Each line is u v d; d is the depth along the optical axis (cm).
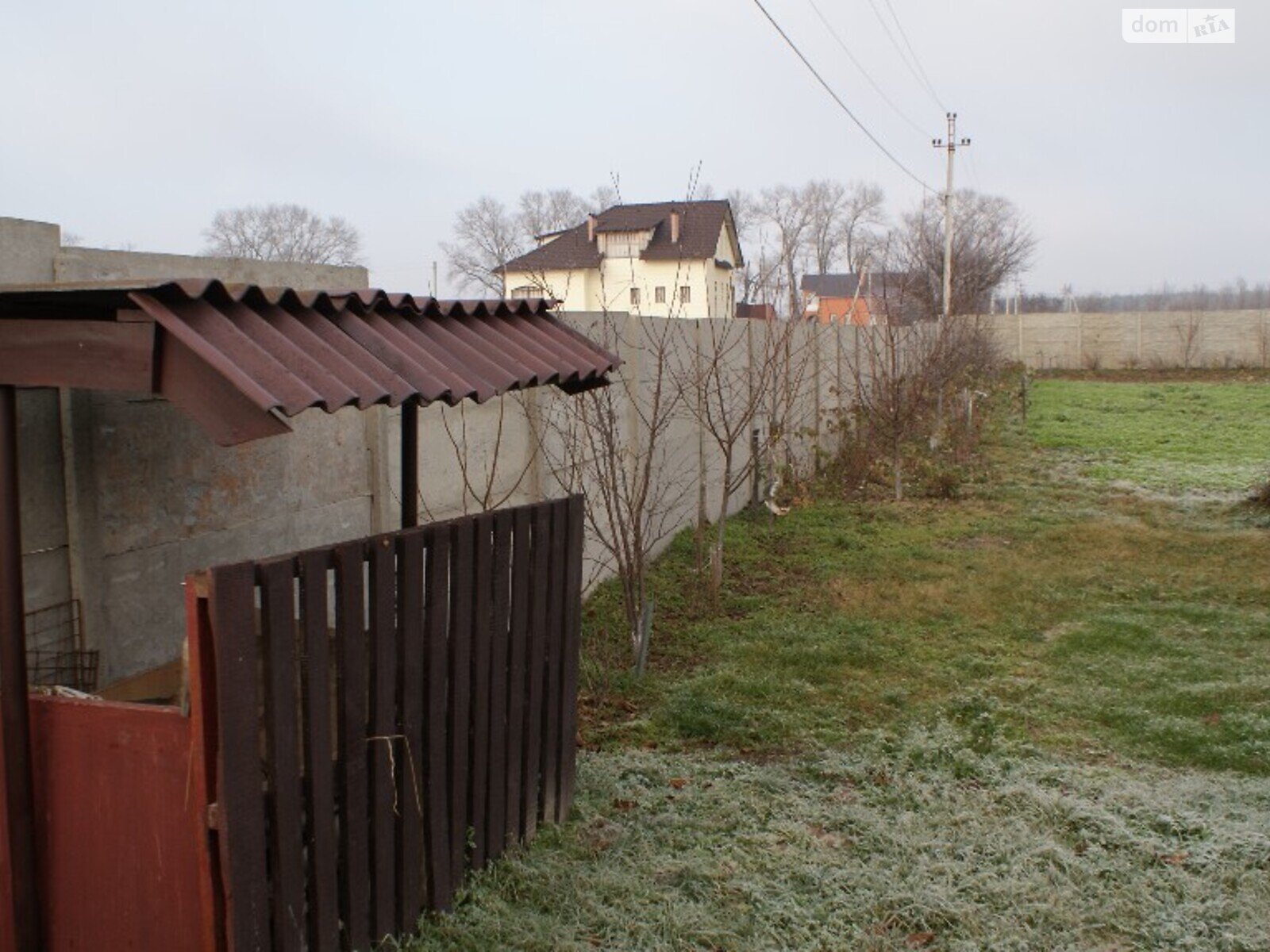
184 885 281
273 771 280
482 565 366
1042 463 1703
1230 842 419
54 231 352
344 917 312
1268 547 1027
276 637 278
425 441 581
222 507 429
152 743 280
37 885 293
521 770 405
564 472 757
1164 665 669
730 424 1133
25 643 289
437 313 360
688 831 430
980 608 808
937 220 4434
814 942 350
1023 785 471
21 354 257
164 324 238
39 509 342
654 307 2061
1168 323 3728
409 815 335
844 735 546
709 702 582
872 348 1700
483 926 347
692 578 879
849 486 1383
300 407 241
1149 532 1118
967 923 361
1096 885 387
